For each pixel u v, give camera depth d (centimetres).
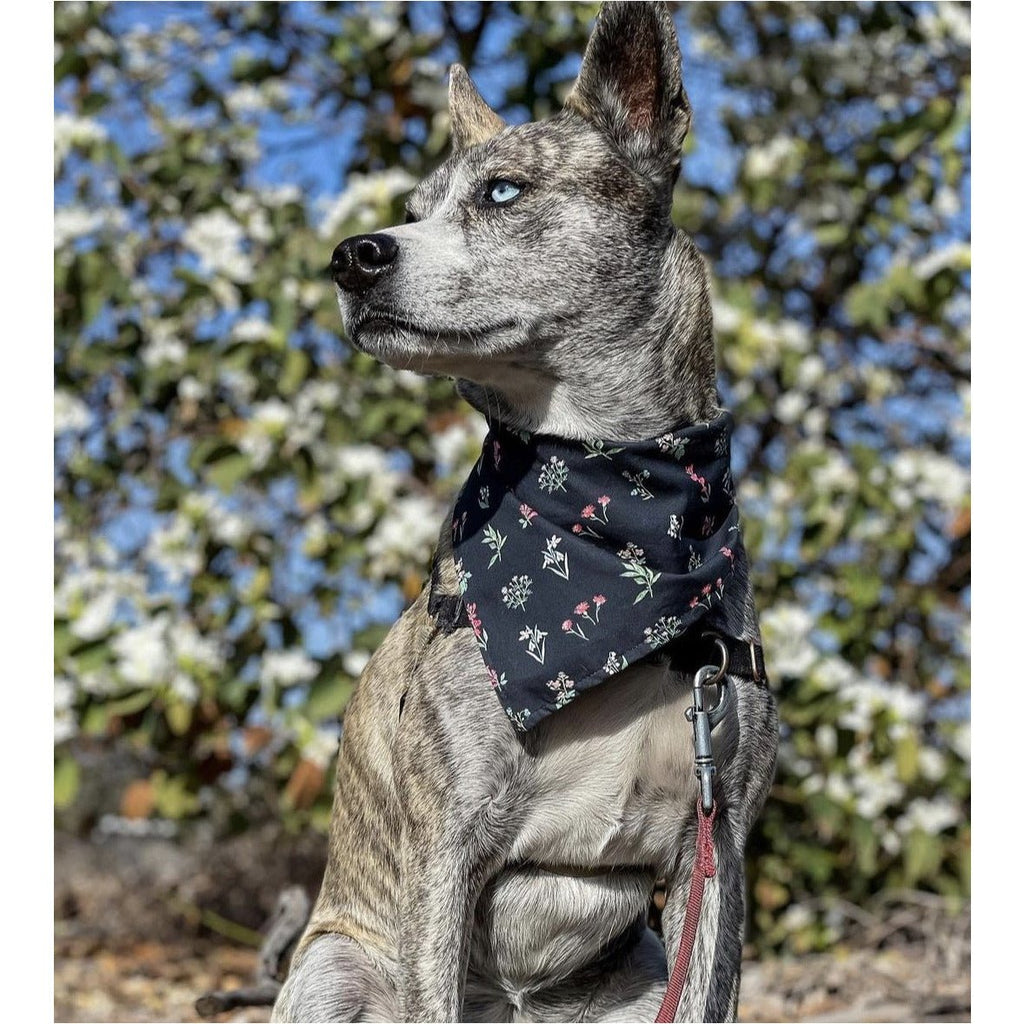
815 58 214
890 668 205
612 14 121
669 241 122
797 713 186
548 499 119
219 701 193
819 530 193
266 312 199
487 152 121
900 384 216
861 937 195
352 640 190
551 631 116
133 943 223
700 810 114
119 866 243
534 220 119
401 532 189
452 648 118
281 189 203
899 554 202
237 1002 137
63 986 196
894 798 189
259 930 225
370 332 117
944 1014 163
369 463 191
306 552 194
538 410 121
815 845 195
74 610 193
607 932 121
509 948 121
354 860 126
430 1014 114
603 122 122
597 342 119
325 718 186
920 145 205
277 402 196
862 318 196
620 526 117
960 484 194
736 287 198
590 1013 126
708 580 118
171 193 208
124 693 188
